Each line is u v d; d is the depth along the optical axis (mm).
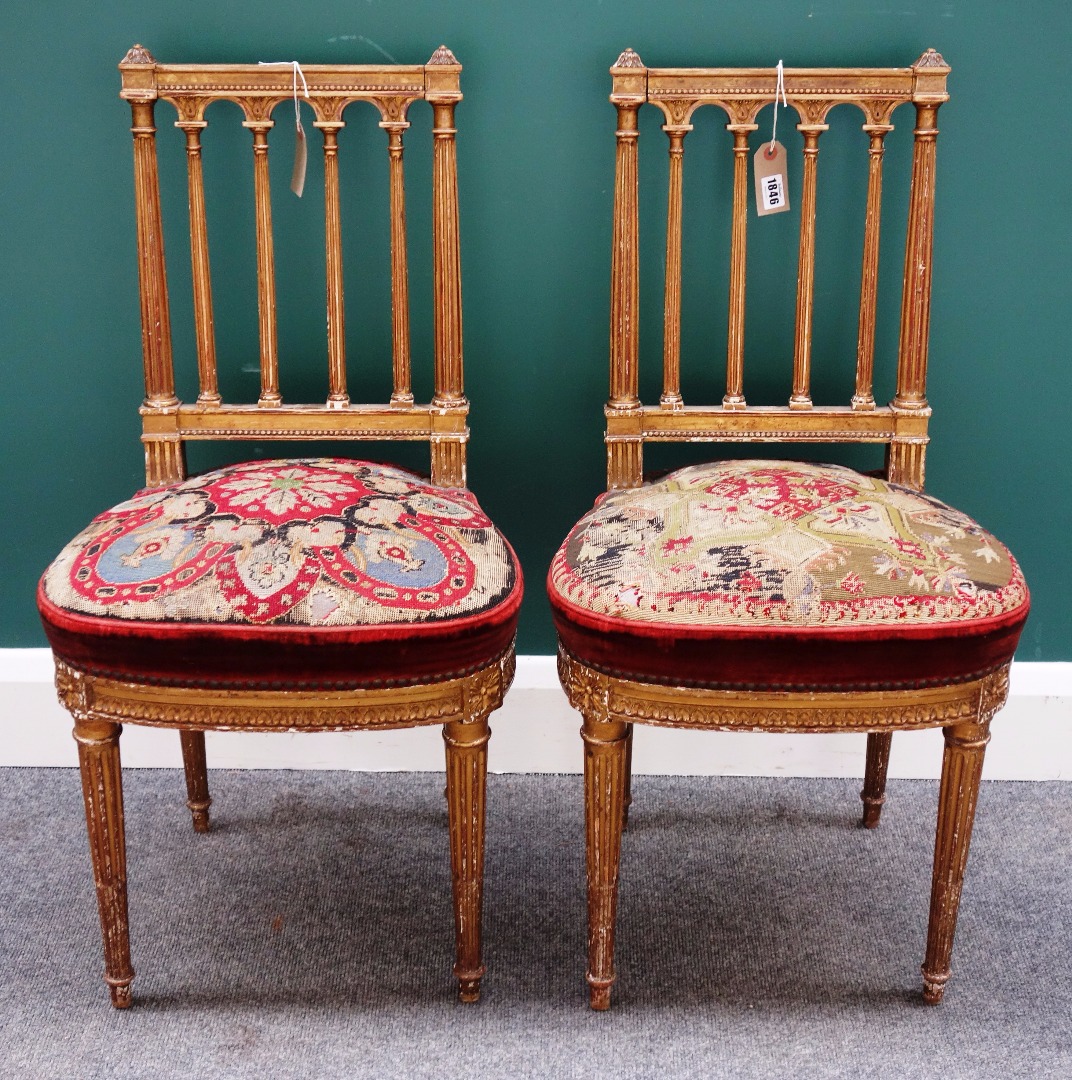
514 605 1292
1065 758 1852
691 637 1217
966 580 1250
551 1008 1418
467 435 1621
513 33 1652
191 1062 1333
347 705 1251
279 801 1823
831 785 1866
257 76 1533
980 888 1619
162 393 1609
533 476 1818
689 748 1880
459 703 1276
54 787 1839
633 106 1544
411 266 1735
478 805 1338
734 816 1787
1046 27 1642
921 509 1372
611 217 1715
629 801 1748
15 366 1774
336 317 1600
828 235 1719
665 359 1618
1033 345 1757
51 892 1605
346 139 1684
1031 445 1797
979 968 1479
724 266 1731
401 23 1653
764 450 1800
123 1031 1378
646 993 1442
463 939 1396
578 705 1310
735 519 1323
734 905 1596
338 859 1690
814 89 1540
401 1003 1426
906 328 1593
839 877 1650
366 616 1218
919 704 1258
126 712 1271
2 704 1859
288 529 1288
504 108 1678
